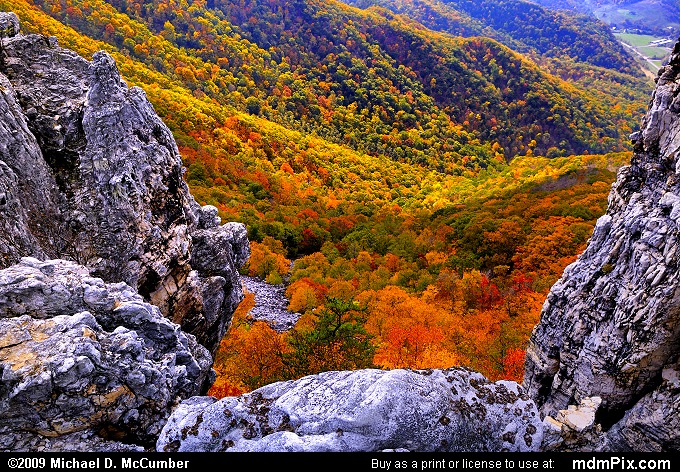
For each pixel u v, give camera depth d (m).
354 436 9.71
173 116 141.88
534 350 19.92
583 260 18.14
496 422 11.09
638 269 15.09
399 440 9.88
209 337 21.97
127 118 17.12
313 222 104.31
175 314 18.59
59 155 16.73
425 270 69.94
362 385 10.79
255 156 157.88
